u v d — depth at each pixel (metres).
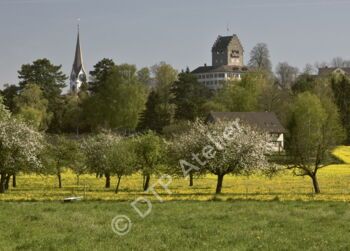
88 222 35.09
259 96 181.88
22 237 30.56
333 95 176.12
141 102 180.38
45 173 74.56
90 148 76.69
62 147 77.81
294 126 135.88
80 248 27.42
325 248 27.50
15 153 65.25
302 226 33.69
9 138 64.25
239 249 27.25
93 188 72.25
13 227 33.47
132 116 177.75
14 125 65.88
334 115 145.88
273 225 34.28
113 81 181.00
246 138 62.47
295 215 38.72
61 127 184.50
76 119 184.62
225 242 29.05
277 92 188.25
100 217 37.31
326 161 65.25
